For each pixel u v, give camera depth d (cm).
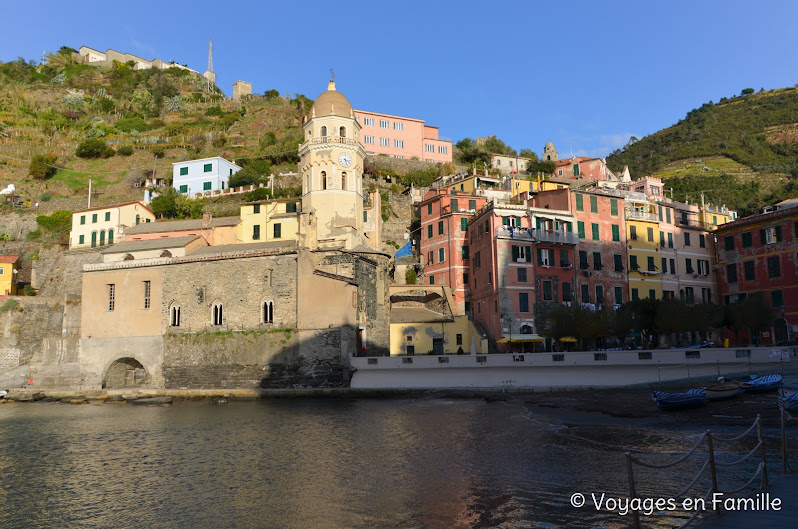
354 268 5509
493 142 14262
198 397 5306
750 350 4262
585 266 6844
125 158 12175
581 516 1680
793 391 3412
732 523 1359
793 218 6600
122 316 5866
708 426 2934
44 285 8200
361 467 2408
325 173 6869
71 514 1919
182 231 7375
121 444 3161
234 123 14062
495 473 2214
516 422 3338
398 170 11069
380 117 11962
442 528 1639
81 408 4934
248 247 6538
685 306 5909
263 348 5312
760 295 6912
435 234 7938
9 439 3409
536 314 6397
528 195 7881
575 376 4438
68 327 6650
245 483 2216
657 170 17900
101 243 8231
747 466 2100
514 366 4572
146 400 5084
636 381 4325
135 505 1991
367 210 7944
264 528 1703
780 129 18112
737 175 15700
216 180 10419
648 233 7475
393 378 4891
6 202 9650
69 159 11925
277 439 3109
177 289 5725
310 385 5122
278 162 11419
